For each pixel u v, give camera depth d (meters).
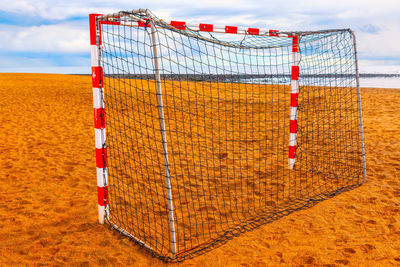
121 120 10.02
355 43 4.72
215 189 4.73
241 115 11.77
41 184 4.85
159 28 3.12
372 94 18.25
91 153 6.69
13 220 3.65
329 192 4.50
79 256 2.94
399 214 3.74
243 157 6.50
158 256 2.91
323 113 10.97
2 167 5.66
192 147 6.68
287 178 5.20
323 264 2.78
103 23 3.24
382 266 2.74
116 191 4.62
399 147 6.94
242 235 3.32
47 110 12.39
